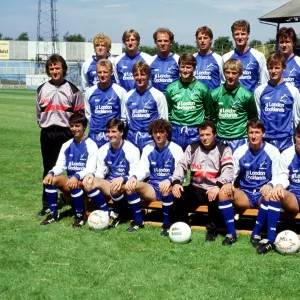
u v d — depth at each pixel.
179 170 5.73
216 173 5.71
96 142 6.70
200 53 7.18
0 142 13.57
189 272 4.50
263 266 4.66
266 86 6.21
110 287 4.17
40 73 63.41
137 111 6.50
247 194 5.65
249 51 7.00
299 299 3.99
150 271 4.52
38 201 7.26
